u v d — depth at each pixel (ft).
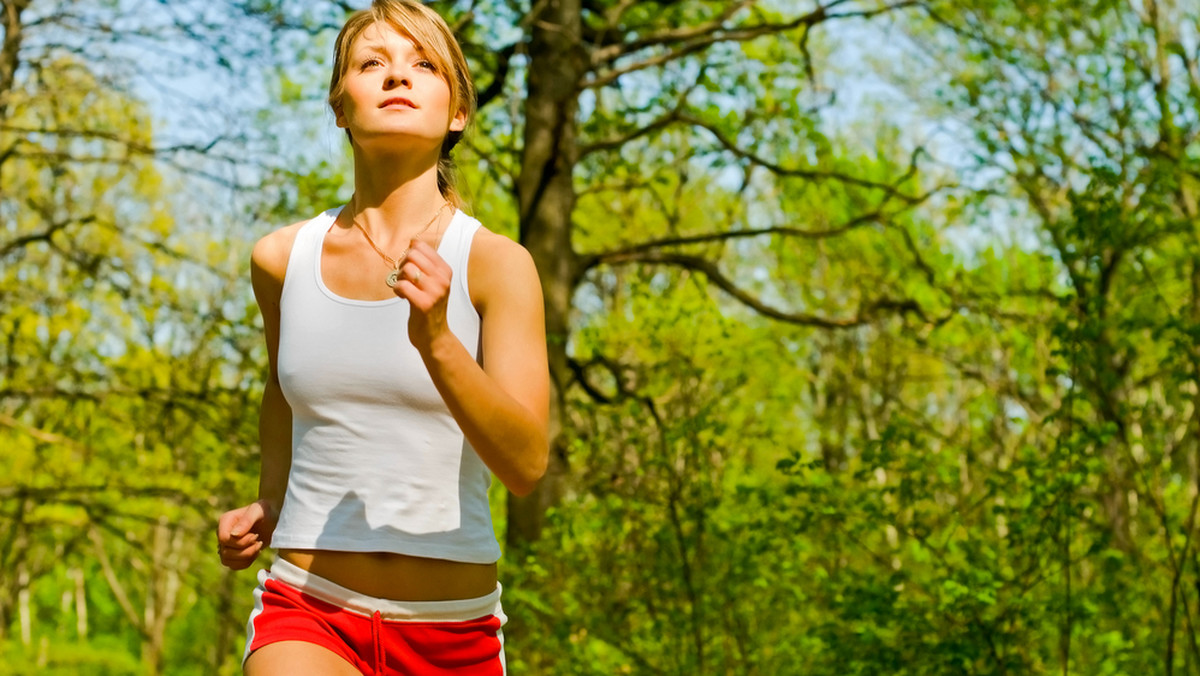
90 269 29.45
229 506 33.32
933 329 33.24
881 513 18.33
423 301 4.49
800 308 55.72
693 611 20.72
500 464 4.92
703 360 25.91
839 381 50.26
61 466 37.22
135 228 34.12
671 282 33.32
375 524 5.31
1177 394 21.07
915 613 17.75
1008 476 17.92
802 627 21.63
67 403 31.27
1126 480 20.54
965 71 41.55
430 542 5.34
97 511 34.30
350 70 5.58
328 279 5.57
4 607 63.41
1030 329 30.55
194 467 33.09
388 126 5.45
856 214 45.01
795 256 51.98
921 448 18.44
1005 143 34.32
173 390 30.14
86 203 34.63
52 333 31.58
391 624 5.32
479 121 32.17
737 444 23.41
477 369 4.70
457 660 5.48
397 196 5.59
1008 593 18.20
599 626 21.48
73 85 28.99
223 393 30.66
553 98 31.73
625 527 21.62
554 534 22.04
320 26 29.55
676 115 32.83
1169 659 18.04
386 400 5.36
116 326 34.68
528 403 5.22
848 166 45.47
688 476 21.21
